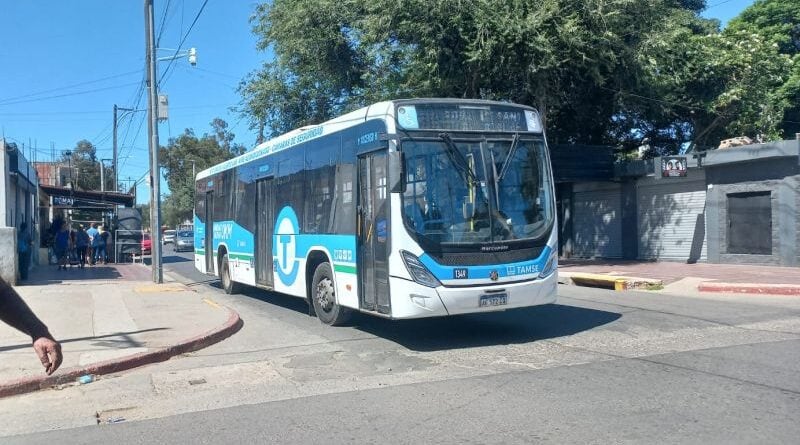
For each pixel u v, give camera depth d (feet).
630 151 90.12
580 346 29.48
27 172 81.20
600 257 82.79
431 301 28.50
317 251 37.73
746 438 17.04
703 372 23.97
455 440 17.87
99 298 49.16
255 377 26.66
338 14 79.00
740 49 74.49
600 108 78.64
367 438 18.38
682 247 72.08
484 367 26.32
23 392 24.90
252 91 91.30
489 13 60.90
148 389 25.27
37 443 19.12
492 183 30.30
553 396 21.63
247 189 50.01
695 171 69.92
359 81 84.74
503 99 70.08
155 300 48.03
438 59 63.98
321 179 37.11
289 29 81.30
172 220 264.93
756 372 23.77
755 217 64.44
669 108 74.64
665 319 35.70
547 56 60.59
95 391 25.16
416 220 28.81
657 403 20.42
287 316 42.04
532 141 31.86
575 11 61.67
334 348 31.40
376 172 30.96
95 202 104.94
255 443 18.38
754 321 34.53
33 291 53.88
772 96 83.51
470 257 29.19
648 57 64.39
